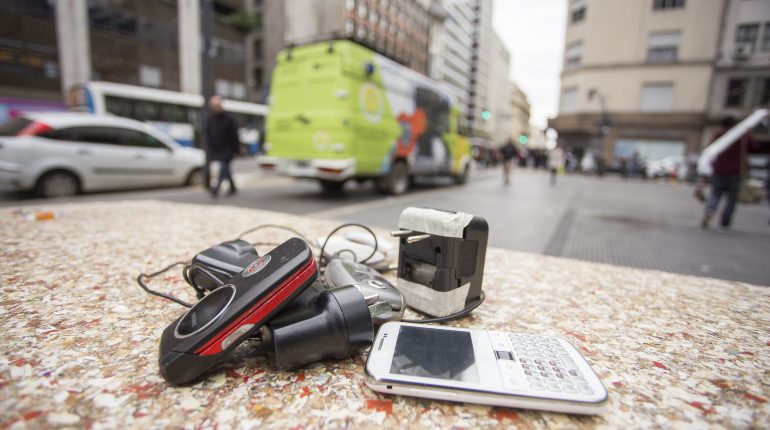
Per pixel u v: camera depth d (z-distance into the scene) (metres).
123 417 1.19
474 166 30.45
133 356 1.53
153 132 8.23
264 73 42.25
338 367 1.56
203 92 8.03
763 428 1.27
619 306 2.38
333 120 6.71
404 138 8.30
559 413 1.32
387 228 4.66
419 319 1.98
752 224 6.99
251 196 7.44
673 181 23.47
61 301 2.02
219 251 1.98
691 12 26.77
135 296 2.14
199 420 1.20
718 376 1.59
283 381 1.44
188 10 26.75
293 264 1.42
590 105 30.72
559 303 2.39
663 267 3.64
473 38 95.19
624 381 1.53
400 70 8.04
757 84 25.62
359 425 1.22
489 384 1.30
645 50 28.42
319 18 43.09
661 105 28.47
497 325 2.03
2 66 19.47
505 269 3.13
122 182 7.59
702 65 26.86
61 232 3.52
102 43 22.86
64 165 6.68
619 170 29.61
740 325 2.13
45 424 1.13
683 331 2.03
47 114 6.89
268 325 1.42
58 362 1.46
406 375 1.33
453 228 1.95
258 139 22.92
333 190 8.93
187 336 1.31
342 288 1.60
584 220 6.38
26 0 19.94
